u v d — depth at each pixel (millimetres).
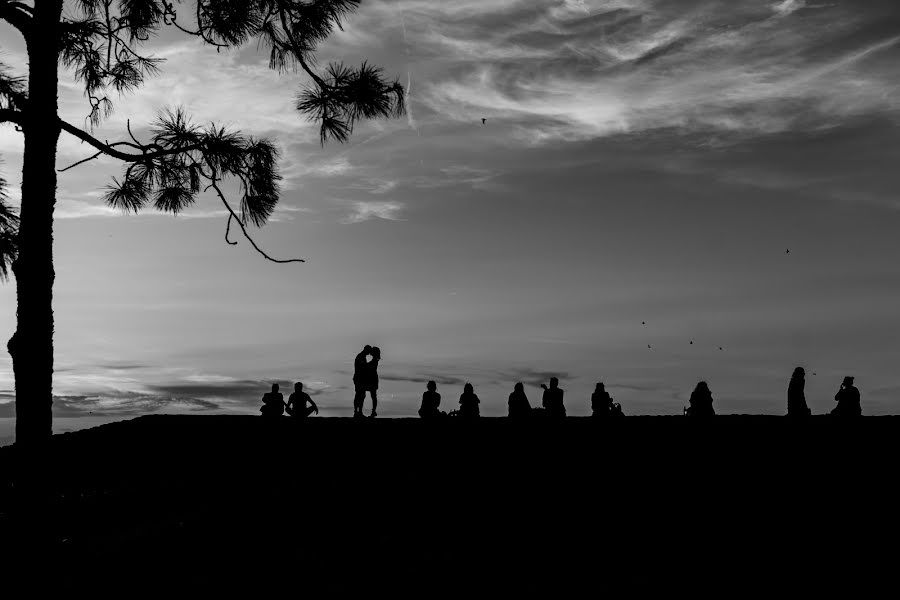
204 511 16766
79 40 12773
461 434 24469
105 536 14719
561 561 13742
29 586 10016
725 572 13281
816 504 17234
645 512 16906
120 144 11555
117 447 23438
